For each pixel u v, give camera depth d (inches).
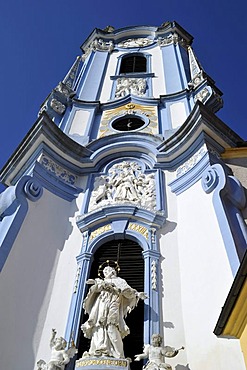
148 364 326.0
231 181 457.1
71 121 644.1
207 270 391.2
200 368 331.9
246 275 287.0
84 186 527.2
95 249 447.5
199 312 369.4
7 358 346.6
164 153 536.4
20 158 536.7
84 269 423.8
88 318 370.3
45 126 529.7
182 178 502.9
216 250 396.8
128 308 370.6
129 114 645.9
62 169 533.3
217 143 526.3
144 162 546.9
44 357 359.3
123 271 425.7
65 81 745.0
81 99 707.4
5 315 369.1
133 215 464.8
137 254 440.1
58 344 348.2
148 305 384.2
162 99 673.6
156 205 483.8
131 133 575.5
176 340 360.8
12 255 407.5
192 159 514.9
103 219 467.8
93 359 324.5
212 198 439.2
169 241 446.0
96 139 576.7
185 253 427.2
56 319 389.4
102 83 762.2
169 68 783.1
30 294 397.4
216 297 364.5
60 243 458.9
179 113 637.3
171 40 892.0
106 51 895.1
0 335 355.9
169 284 406.3
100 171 543.2
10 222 431.5
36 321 382.9
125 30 965.2
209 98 636.1
